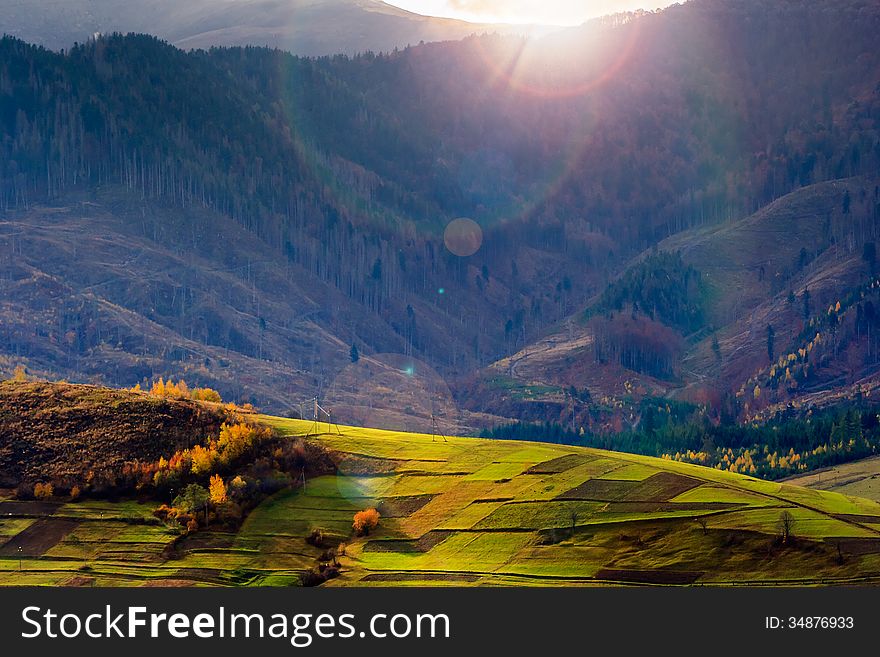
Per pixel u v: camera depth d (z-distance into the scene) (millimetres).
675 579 169625
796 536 178625
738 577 169375
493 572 179750
